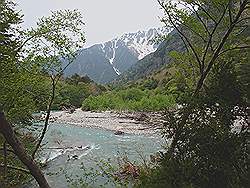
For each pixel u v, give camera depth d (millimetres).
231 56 9961
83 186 15055
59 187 17250
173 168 7688
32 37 9297
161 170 7895
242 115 8102
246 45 10359
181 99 8609
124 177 14719
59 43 9414
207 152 7641
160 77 106688
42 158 21734
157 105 56531
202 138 7719
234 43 10406
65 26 9477
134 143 30797
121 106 68438
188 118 8133
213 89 8258
